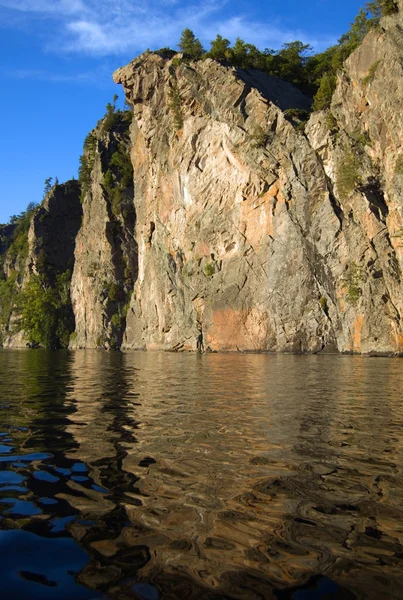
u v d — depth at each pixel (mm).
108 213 95500
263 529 4871
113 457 7531
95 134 109125
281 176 57219
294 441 8484
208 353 60688
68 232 123938
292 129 56500
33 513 5336
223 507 5449
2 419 10867
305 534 4758
